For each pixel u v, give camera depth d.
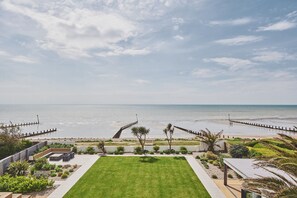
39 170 22.70
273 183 10.13
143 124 82.88
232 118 112.31
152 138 46.59
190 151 31.48
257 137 48.38
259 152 25.02
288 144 10.23
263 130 66.19
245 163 16.17
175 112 170.75
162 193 17.06
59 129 69.00
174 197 16.36
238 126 76.88
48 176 20.92
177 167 23.81
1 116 126.19
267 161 10.11
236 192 17.28
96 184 18.89
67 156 26.50
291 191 8.95
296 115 137.88
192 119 105.44
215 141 32.31
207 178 20.44
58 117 118.69
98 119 106.00
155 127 73.12
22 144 29.14
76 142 37.69
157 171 22.39
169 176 20.92
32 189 17.30
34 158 26.05
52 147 31.81
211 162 25.58
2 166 21.42
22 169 21.02
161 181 19.61
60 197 16.31
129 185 18.66
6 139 27.09
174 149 32.03
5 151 26.22
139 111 188.38
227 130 65.88
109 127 73.81
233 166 15.64
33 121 95.00
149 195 16.70
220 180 19.92
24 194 16.78
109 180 19.83
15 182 17.45
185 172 22.11
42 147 31.30
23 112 167.12
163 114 145.75
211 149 31.62
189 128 70.62
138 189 17.83
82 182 19.36
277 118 112.81
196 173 21.83
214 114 145.75
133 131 31.20
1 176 19.16
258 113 159.12
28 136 53.47
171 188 18.05
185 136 53.56
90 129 68.75
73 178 20.41
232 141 34.41
